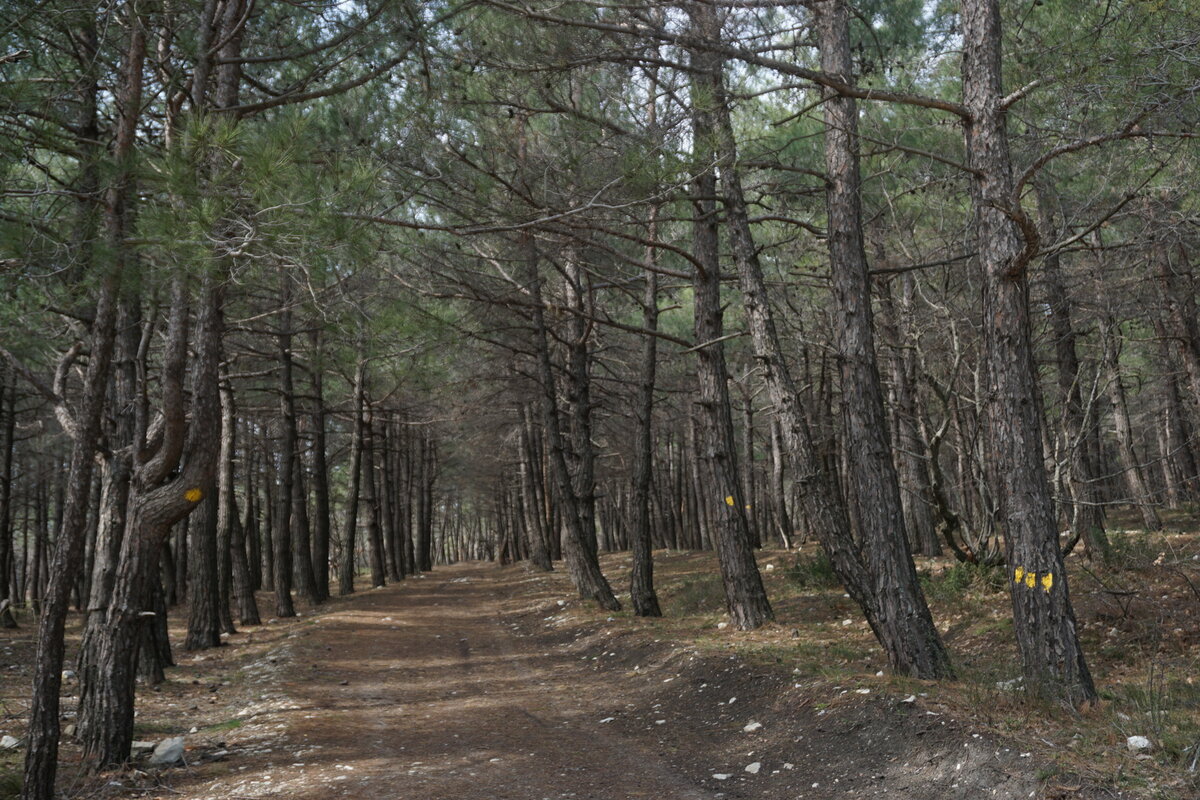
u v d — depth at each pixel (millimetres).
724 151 9359
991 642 10641
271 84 10055
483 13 9172
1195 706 6637
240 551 20516
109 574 7945
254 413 26484
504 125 11148
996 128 7621
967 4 7875
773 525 42188
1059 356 15539
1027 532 7168
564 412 26422
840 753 6547
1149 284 14773
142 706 10281
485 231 8633
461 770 6977
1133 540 15773
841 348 9336
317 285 7812
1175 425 23906
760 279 10961
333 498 41344
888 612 8508
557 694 10625
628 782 6605
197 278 6180
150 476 7719
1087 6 9180
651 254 16422
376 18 8250
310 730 8570
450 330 12227
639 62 9367
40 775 6141
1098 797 4777
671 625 13656
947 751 5879
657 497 44188
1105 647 9781
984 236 7621
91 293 7074
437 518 65938
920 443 17984
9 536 27609
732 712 8336
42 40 6832
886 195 13484
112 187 6609
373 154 9094
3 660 14102
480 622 19281
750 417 29453
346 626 18266
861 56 10922
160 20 7574
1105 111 7844
